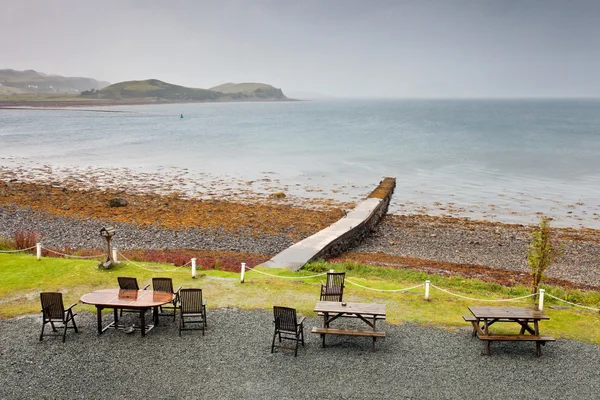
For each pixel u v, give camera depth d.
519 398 11.09
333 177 56.94
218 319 15.21
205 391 11.27
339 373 12.09
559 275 25.72
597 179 55.28
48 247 27.59
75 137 100.94
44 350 13.10
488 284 20.03
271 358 12.81
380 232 34.41
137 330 14.34
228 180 54.53
